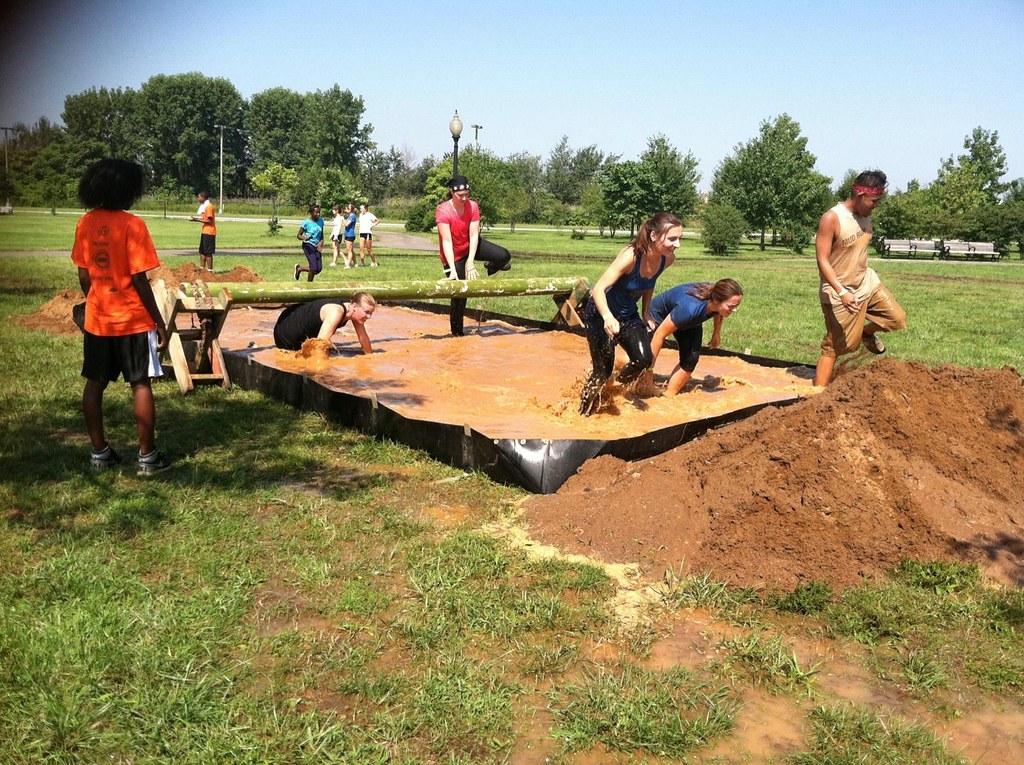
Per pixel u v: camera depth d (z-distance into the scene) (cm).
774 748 295
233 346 888
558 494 496
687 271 2619
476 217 955
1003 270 3197
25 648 329
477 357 854
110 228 512
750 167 4688
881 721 308
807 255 4172
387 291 855
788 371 824
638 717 303
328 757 280
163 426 641
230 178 11681
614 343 613
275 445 600
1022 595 394
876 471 448
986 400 542
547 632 362
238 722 298
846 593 393
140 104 10781
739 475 450
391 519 468
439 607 375
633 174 5622
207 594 380
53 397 714
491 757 286
